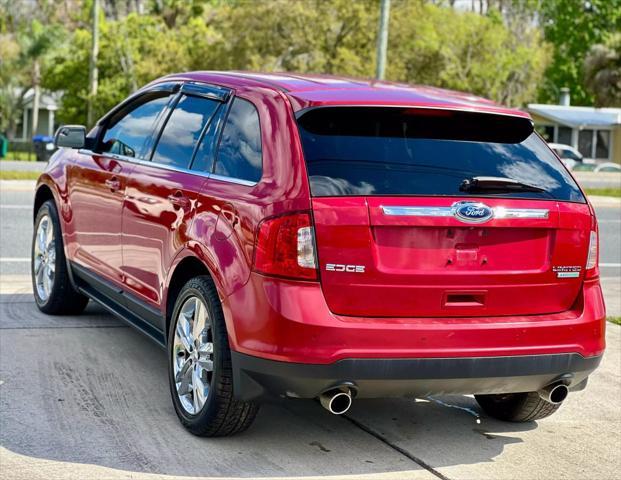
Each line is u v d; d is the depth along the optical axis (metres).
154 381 5.77
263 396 4.44
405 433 5.14
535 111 53.50
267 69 42.19
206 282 4.76
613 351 7.08
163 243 5.27
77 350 6.37
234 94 5.16
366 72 41.34
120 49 48.66
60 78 52.28
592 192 25.67
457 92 5.32
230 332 4.47
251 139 4.78
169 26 64.25
